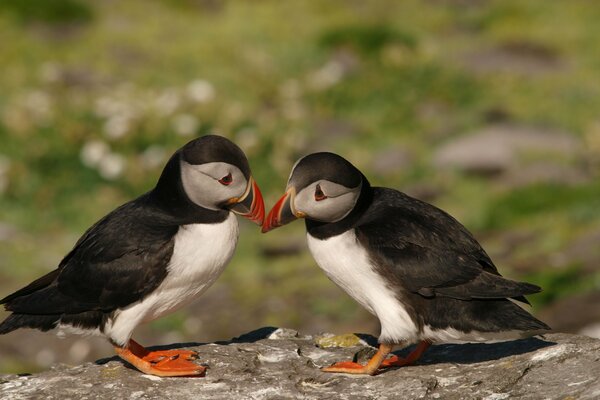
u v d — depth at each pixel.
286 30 25.23
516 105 20.80
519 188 16.88
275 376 6.69
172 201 6.57
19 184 17.12
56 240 15.84
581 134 19.36
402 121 20.28
